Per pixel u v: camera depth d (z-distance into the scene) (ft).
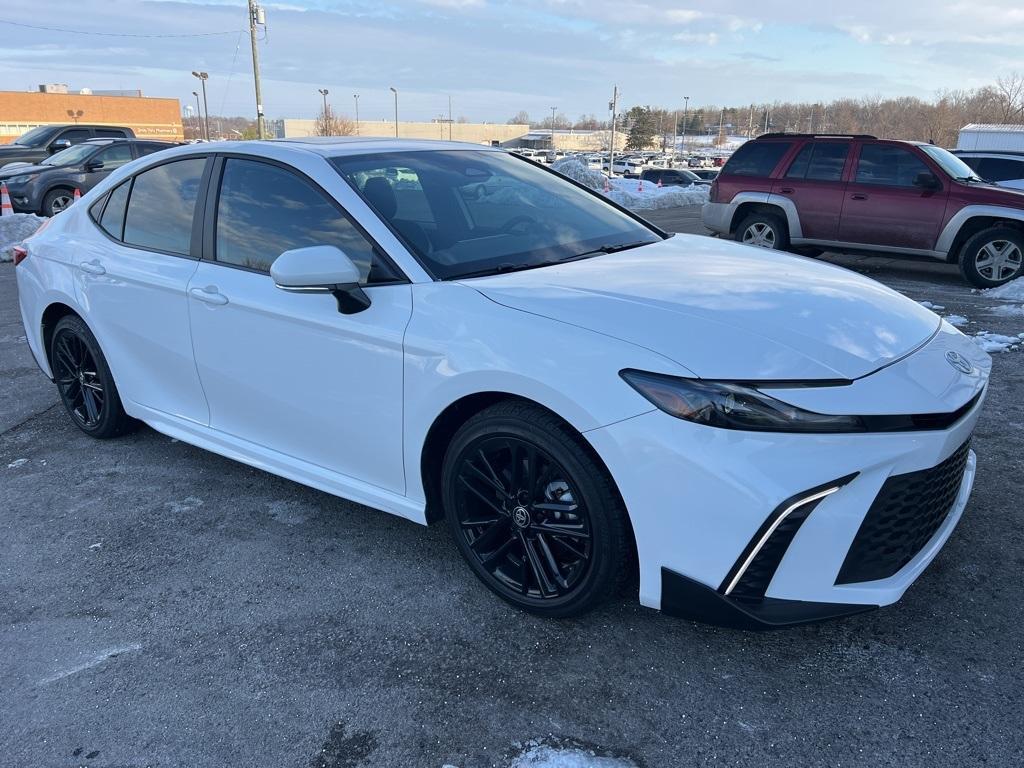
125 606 9.10
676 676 7.61
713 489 6.82
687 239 11.78
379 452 9.29
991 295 25.94
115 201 12.91
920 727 6.86
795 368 6.99
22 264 14.37
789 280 9.06
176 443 13.98
